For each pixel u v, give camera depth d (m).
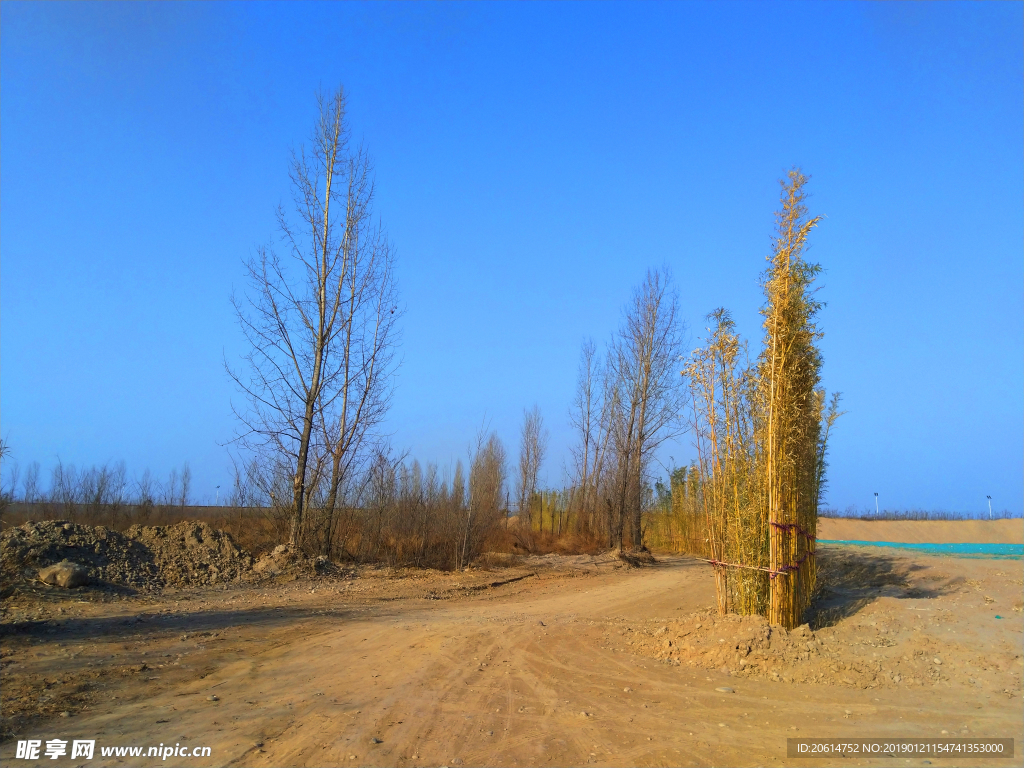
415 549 23.80
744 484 11.32
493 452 35.19
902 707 7.80
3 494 21.05
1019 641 10.07
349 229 23.06
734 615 10.62
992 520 41.09
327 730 6.53
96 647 9.55
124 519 27.92
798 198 10.82
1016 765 6.12
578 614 14.64
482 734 6.59
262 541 22.73
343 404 23.05
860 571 17.78
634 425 33.38
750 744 6.54
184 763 5.65
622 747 6.37
